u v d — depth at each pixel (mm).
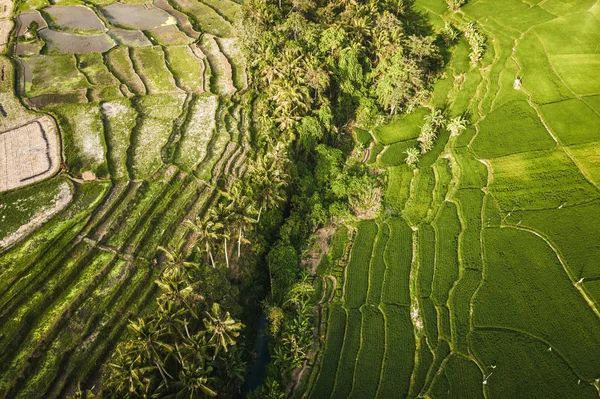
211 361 39438
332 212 55094
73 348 39781
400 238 51781
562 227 47062
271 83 65688
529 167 54438
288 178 55375
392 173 60281
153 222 50906
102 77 72875
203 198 54500
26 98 67250
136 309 43188
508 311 41656
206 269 44500
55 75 73125
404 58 66562
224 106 68125
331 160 60594
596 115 58594
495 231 48875
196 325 42188
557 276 43281
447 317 42844
